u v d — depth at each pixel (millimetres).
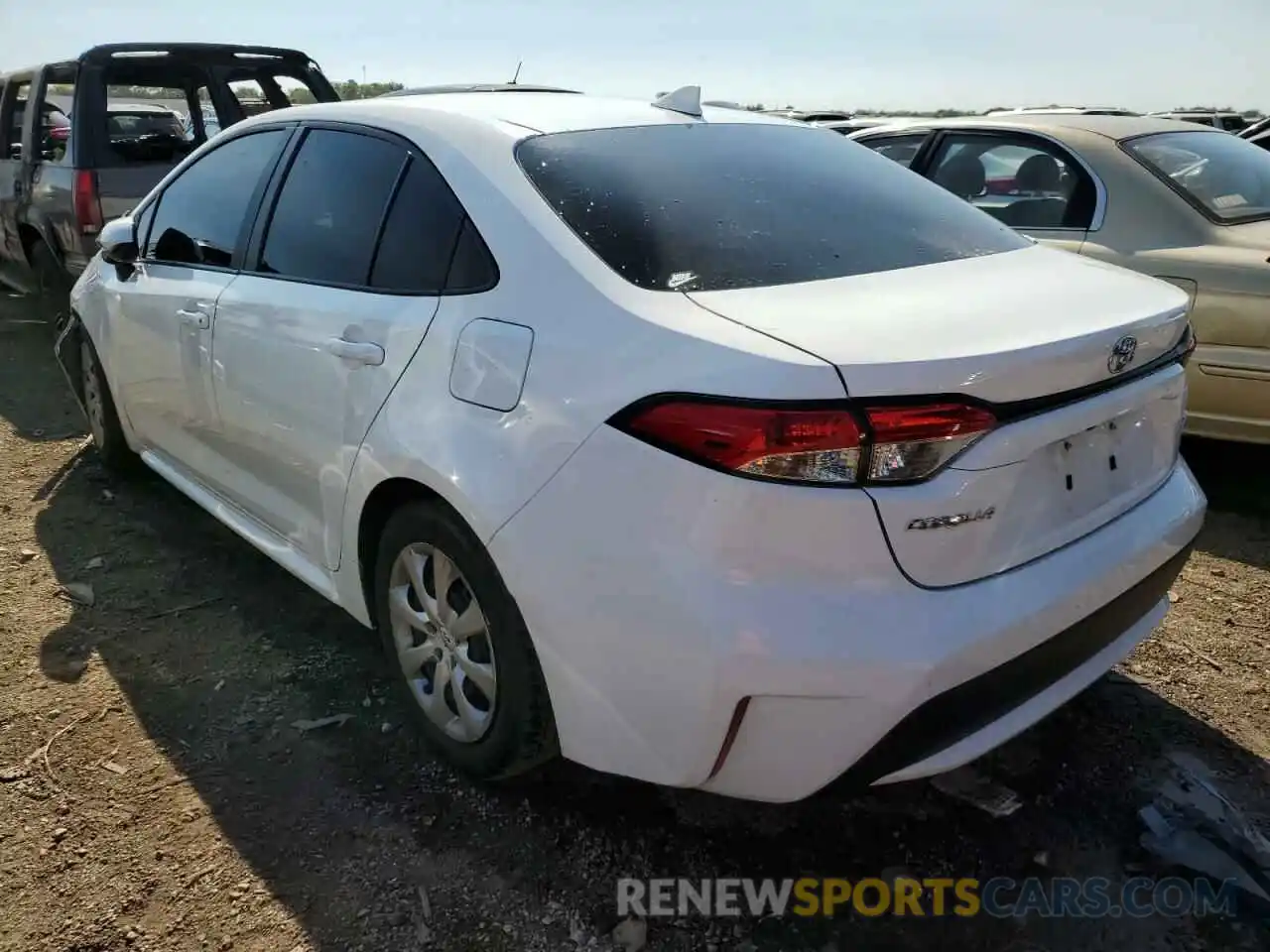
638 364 1862
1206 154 4586
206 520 4012
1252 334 3844
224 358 3057
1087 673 2188
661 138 2572
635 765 1975
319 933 2035
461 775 2492
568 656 1992
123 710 2754
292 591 3434
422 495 2348
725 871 2205
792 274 2109
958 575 1802
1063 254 2605
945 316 1905
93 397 4332
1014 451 1803
